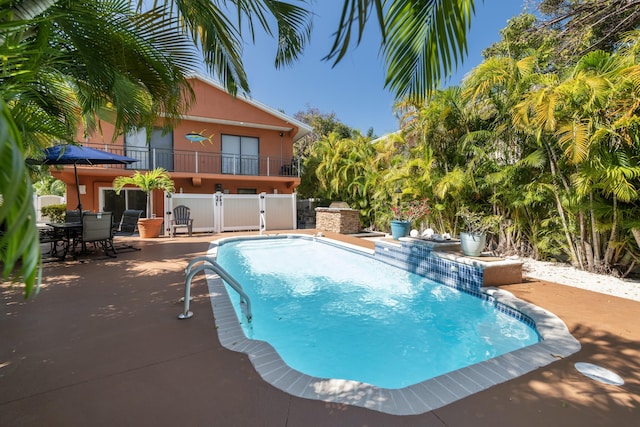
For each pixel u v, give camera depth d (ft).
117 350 7.63
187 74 12.26
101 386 6.11
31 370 6.68
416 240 19.20
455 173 21.65
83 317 9.83
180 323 9.37
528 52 19.10
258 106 42.39
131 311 10.40
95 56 8.95
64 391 5.93
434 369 8.95
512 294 12.68
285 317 12.67
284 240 32.40
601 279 15.16
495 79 17.40
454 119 22.33
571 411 5.52
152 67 10.55
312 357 9.61
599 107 13.02
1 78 5.72
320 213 39.40
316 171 44.47
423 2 4.75
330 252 27.40
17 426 4.99
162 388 6.07
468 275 14.76
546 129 14.75
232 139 43.47
